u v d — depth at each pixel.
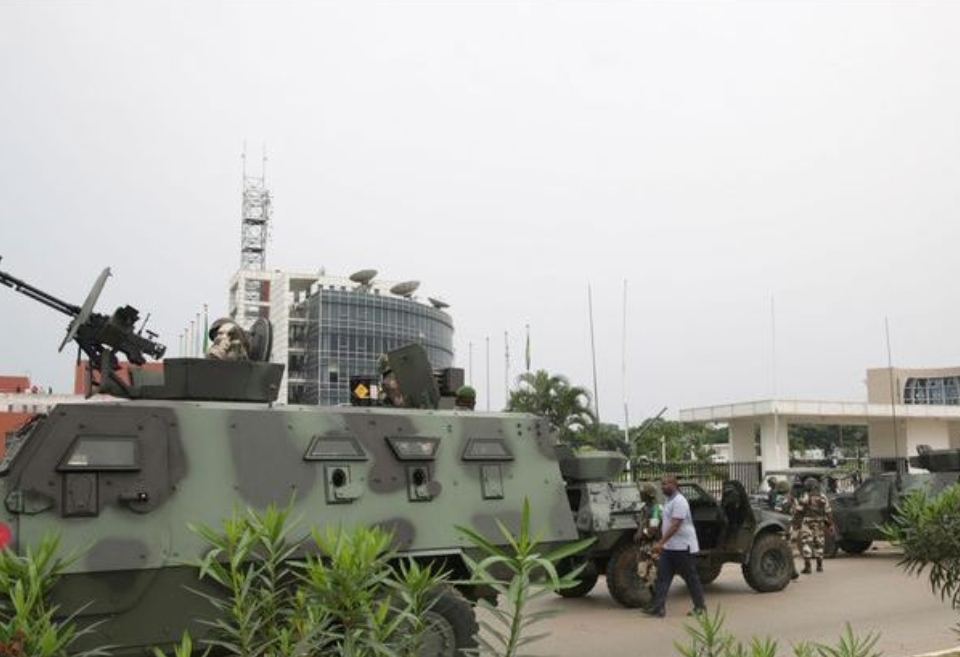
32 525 6.23
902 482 18.81
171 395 7.90
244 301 79.88
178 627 6.68
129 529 6.56
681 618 11.38
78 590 6.31
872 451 43.84
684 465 27.72
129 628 6.53
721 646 5.24
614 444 19.98
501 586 3.57
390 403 9.86
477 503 8.40
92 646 6.37
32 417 7.47
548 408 34.56
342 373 73.38
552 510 8.89
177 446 6.98
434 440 8.31
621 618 11.45
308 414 7.75
